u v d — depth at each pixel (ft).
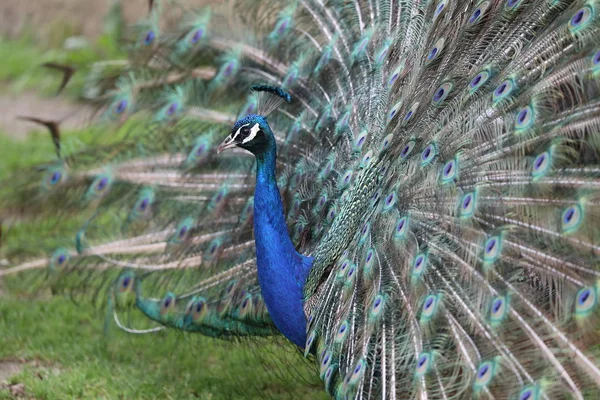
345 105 31.71
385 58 30.78
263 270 28.53
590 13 23.95
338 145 30.86
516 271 23.39
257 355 35.09
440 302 23.71
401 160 26.71
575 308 21.66
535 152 23.86
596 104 23.26
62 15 76.43
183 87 36.70
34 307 40.63
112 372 35.50
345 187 29.27
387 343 24.58
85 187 36.24
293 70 34.40
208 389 34.47
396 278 25.32
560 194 23.08
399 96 28.81
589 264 22.26
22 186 36.94
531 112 23.95
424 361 23.21
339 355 25.70
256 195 28.66
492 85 25.38
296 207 31.32
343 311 26.30
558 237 22.68
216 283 33.63
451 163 24.98
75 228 41.98
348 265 26.91
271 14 36.86
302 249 30.55
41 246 37.45
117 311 35.76
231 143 28.50
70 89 66.28
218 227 34.40
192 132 36.35
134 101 37.27
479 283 23.34
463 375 22.49
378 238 26.35
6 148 57.62
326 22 35.09
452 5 27.76
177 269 34.65
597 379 20.92
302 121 33.04
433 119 26.45
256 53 36.37
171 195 35.50
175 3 40.45
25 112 65.21
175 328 34.30
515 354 22.03
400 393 23.67
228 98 36.52
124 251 35.45
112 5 70.03
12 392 33.58
